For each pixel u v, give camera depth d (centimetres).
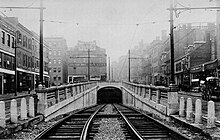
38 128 1484
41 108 1781
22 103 1512
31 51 6306
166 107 1844
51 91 2020
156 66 8950
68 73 9719
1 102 1227
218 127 1243
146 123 1725
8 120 1370
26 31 5881
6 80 4759
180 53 6869
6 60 4722
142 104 3033
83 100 3884
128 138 1192
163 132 1334
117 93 6900
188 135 1204
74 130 1429
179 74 6675
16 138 1163
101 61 9769
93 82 5619
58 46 9556
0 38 4419
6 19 5006
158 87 2111
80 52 9850
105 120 2000
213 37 5562
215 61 4197
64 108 2450
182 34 6944
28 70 6012
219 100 2769
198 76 5088
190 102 1516
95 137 1216
